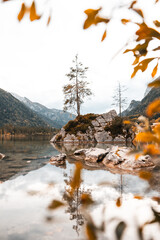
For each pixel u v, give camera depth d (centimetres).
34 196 281
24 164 668
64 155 781
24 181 404
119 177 449
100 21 51
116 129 2289
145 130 42
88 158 788
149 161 613
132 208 203
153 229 118
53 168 588
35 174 489
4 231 184
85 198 51
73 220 189
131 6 49
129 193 296
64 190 305
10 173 504
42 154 988
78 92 2812
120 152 698
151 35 50
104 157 775
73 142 2333
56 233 173
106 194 290
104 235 128
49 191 303
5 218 212
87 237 45
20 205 250
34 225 191
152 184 352
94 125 2445
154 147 41
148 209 193
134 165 581
